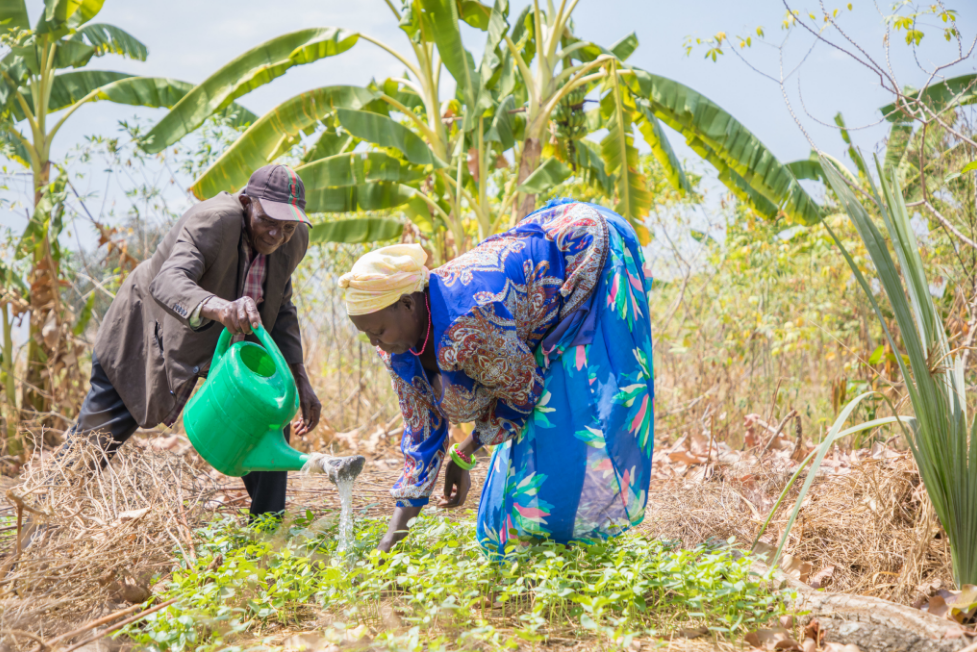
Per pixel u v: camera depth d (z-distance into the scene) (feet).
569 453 8.45
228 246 9.96
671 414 21.20
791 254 23.53
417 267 7.88
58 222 21.12
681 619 8.16
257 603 8.24
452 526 9.87
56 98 23.62
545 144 26.09
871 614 7.67
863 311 18.95
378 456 19.39
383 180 21.68
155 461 11.46
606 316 8.59
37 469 10.73
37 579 8.16
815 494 11.84
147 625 7.72
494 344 7.89
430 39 20.99
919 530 9.70
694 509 11.89
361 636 7.49
